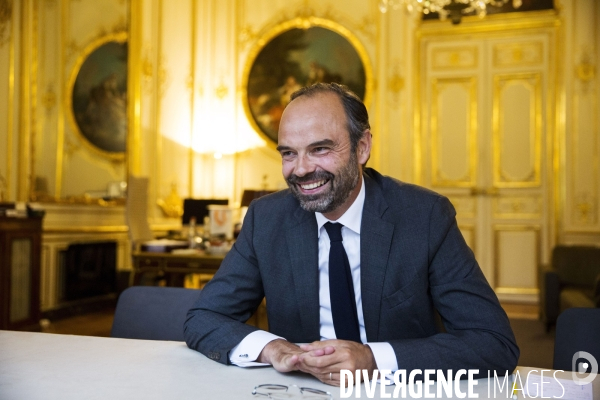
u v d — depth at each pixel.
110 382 1.11
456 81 7.93
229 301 1.56
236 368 1.25
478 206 7.87
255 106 8.62
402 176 8.00
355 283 1.54
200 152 8.50
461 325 1.38
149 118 7.39
